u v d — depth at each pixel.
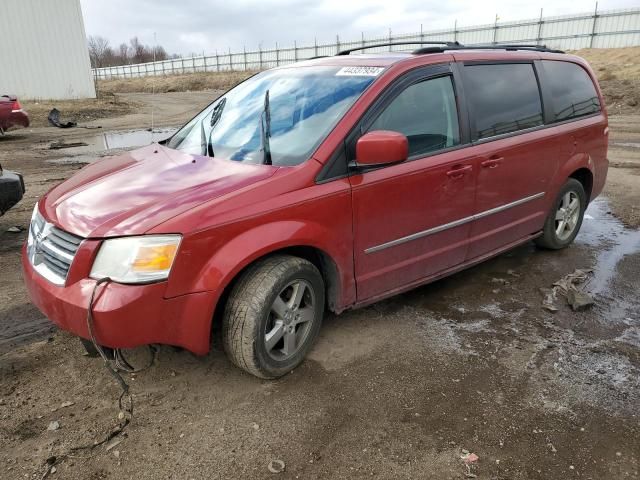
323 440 2.59
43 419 2.72
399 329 3.64
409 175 3.39
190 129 4.14
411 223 3.51
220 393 2.94
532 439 2.61
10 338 3.47
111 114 19.91
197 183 2.96
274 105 3.65
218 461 2.46
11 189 5.06
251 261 2.78
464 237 3.95
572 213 5.09
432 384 3.03
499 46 4.37
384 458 2.48
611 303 4.06
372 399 2.90
